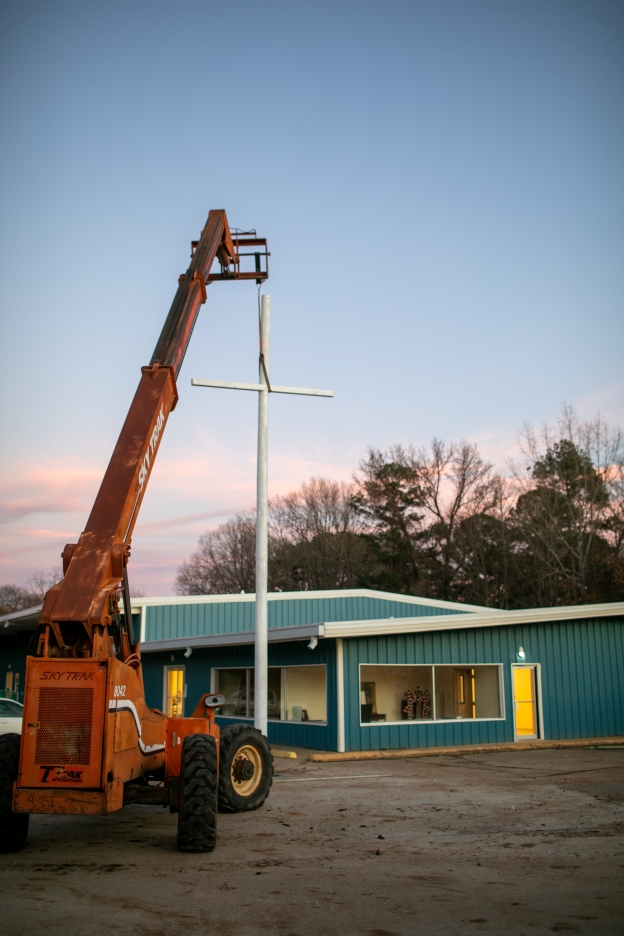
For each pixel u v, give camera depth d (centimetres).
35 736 779
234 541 6825
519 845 889
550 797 1252
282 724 2272
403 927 600
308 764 1798
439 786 1391
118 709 805
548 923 606
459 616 2170
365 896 686
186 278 1189
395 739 2064
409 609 3366
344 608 3272
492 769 1659
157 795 889
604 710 2358
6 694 3444
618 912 631
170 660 2897
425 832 969
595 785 1394
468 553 5191
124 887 715
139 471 907
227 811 1114
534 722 2272
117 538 855
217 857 837
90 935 582
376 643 2094
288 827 1005
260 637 1560
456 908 648
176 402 1031
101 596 807
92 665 787
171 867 792
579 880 733
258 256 1515
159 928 598
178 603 3172
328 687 2072
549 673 2308
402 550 5353
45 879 745
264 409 1634
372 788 1373
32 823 1056
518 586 4975
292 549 6038
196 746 886
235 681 2483
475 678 2222
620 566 4262
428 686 2150
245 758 1140
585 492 4506
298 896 686
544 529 4556
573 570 4366
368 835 952
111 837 952
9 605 9350
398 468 5494
